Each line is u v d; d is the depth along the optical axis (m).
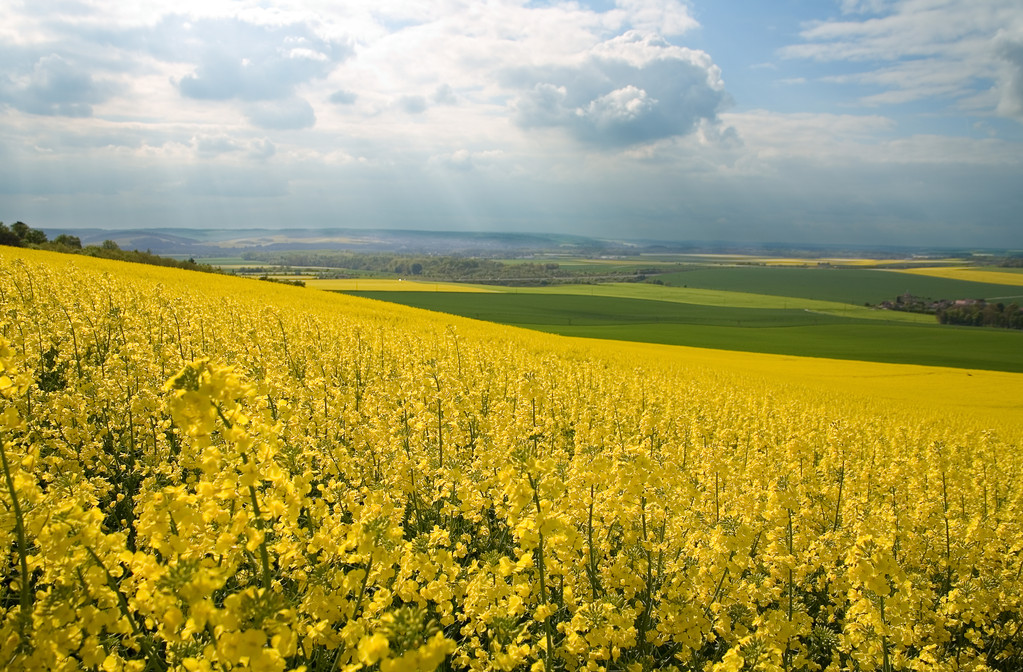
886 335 78.69
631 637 4.83
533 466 4.73
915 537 7.27
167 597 3.19
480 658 4.55
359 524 4.26
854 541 6.45
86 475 7.14
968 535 7.43
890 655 5.09
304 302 39.69
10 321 10.80
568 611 5.62
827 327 85.69
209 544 3.81
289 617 3.05
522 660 4.26
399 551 4.48
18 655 3.23
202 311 17.25
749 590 5.55
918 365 58.97
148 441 7.71
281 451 4.53
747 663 4.65
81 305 13.38
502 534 7.29
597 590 5.90
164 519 4.20
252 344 13.25
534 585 5.36
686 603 5.60
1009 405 39.72
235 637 2.76
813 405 26.47
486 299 105.81
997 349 70.00
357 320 30.14
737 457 12.57
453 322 44.00
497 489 6.48
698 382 26.62
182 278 43.22
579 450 8.64
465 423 10.16
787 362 55.56
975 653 6.13
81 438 7.05
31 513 3.64
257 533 3.52
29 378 4.24
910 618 5.24
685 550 6.21
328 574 4.33
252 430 4.01
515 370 17.59
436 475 7.38
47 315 13.55
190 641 3.31
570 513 5.98
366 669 3.79
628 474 5.71
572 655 4.84
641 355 43.34
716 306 113.25
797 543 6.38
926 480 9.06
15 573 4.64
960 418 30.16
